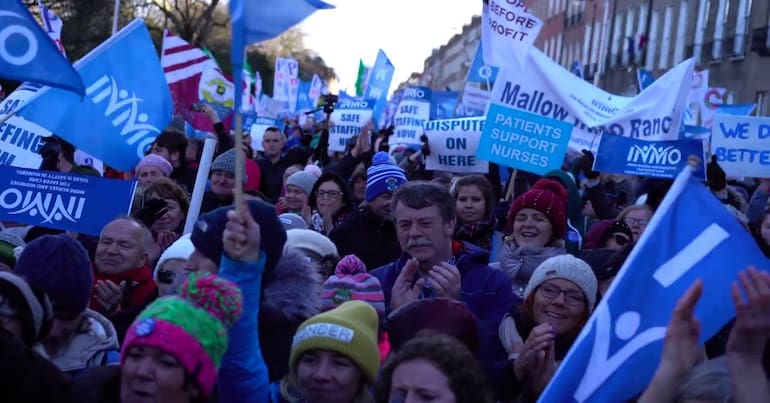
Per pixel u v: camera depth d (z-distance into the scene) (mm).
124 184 5871
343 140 14188
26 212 5863
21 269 3715
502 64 8898
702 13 35312
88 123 6543
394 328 3785
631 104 9195
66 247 3752
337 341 3432
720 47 33406
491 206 6965
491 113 8570
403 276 4336
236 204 3109
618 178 14766
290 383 3725
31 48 4656
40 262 3705
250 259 3135
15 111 6227
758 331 2930
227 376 3174
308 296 3883
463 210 6898
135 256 4949
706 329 3111
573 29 53656
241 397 3182
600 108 9180
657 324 3117
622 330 3113
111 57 6602
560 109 9055
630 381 3078
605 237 6633
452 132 10172
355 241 6586
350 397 3471
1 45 4641
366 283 4328
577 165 10789
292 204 8219
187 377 2809
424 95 14352
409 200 4652
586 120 9039
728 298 3127
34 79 4664
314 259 4848
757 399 2906
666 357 2838
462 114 14539
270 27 3277
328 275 4859
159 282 4387
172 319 2812
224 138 9859
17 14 4633
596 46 48094
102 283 4703
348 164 11125
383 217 6602
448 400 2955
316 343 3443
